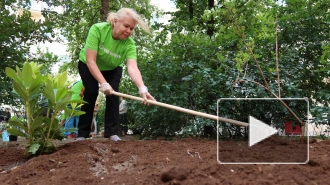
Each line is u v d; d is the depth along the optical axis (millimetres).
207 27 8742
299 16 6762
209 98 6484
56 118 3322
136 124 7414
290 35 6738
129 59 4164
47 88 3197
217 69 6191
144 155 2941
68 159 2844
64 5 7828
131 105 6875
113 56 4055
